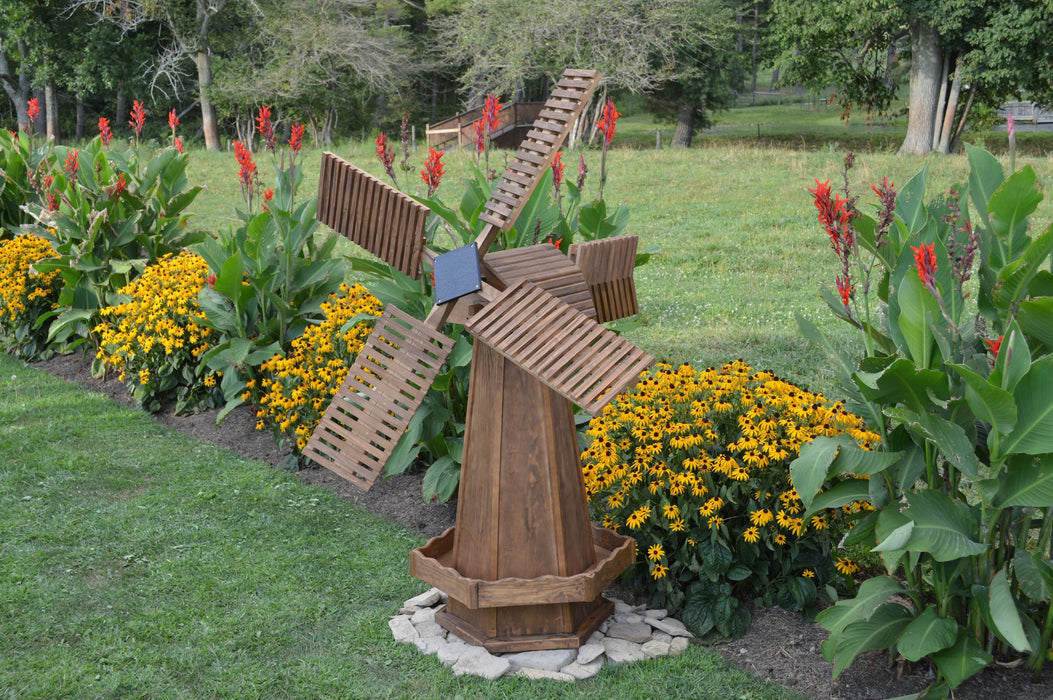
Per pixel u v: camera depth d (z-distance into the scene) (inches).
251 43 1291.8
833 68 1090.7
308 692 156.6
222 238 304.0
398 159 892.6
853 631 147.7
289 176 300.0
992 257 150.2
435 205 217.8
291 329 294.0
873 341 164.7
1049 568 136.3
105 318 343.6
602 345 138.9
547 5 1078.4
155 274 312.0
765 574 175.0
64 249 348.5
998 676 150.3
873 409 151.2
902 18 955.3
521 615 165.5
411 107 1493.6
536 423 157.4
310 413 250.2
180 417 300.5
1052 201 541.3
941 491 140.9
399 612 181.2
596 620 172.1
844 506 169.9
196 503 231.5
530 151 154.6
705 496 173.9
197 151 1119.6
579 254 157.9
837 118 1788.9
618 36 1075.3
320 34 1223.5
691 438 173.9
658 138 1209.4
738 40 1290.6
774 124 1723.7
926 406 136.5
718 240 510.0
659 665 161.5
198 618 179.0
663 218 582.6
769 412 180.9
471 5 1147.9
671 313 374.0
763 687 154.8
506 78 1136.2
